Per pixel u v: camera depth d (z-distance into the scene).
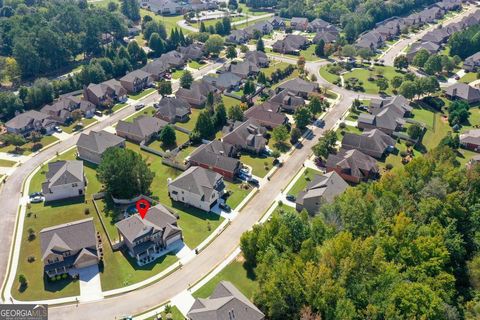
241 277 85.75
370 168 118.25
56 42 191.38
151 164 124.81
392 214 89.44
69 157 128.50
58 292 81.62
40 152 131.00
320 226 85.12
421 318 63.34
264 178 119.81
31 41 187.00
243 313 70.25
